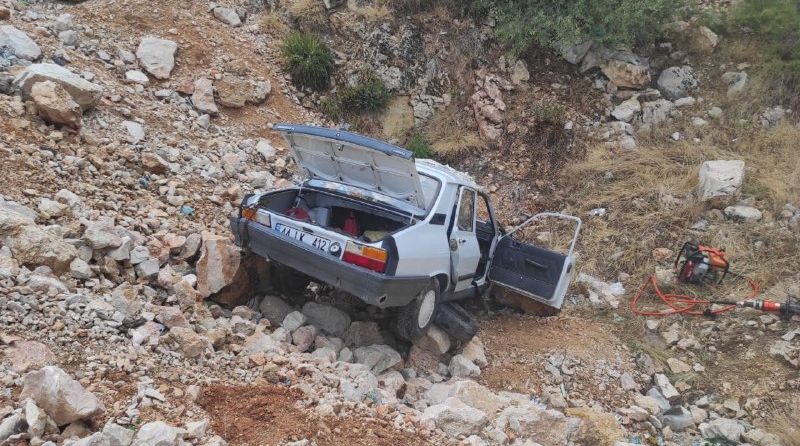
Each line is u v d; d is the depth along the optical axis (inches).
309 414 184.2
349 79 483.2
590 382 289.3
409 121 482.0
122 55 401.4
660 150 446.9
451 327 269.0
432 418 200.5
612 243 391.2
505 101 480.4
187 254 261.6
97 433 144.7
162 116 369.7
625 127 463.8
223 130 399.9
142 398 168.9
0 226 208.1
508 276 324.2
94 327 191.0
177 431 150.9
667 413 280.5
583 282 365.4
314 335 248.8
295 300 280.8
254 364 209.3
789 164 424.8
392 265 227.6
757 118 463.5
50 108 292.0
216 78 424.5
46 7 420.2
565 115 467.2
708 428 267.9
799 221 378.0
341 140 247.3
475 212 293.6
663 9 498.6
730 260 365.7
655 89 488.4
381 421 193.3
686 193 408.5
